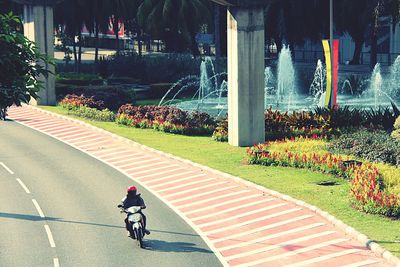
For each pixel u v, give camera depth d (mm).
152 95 132125
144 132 85938
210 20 149625
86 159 71500
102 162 70000
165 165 67750
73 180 62312
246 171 62812
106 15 146625
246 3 74000
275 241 44000
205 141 79875
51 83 109188
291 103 122562
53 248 43094
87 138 83000
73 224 48469
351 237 43969
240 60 75125
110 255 41562
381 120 81500
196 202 54219
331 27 85500
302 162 63312
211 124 87500
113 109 112188
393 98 127250
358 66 146250
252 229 46781
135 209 43531
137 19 152250
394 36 153375
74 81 126938
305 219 48281
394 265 38531
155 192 57844
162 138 81688
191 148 75062
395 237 42781
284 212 50219
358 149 65188
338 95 132625
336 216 47625
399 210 47250
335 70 84250
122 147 77375
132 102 115938
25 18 109000
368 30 155750
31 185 60531
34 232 46562
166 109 90938
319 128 80312
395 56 150625
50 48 108000
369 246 41656
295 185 56906
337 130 78250
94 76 131125
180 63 142875
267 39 148125
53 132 87188
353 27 140000
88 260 40688
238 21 74625
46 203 54406
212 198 55156
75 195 56875
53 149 76750
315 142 71438
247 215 50062
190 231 46656
